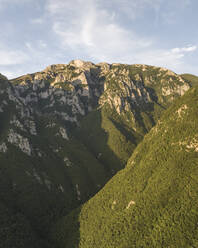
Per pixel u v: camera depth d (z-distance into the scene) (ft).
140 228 397.19
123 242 396.78
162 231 361.10
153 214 399.03
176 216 359.66
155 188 431.84
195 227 333.42
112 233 427.74
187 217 348.18
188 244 322.96
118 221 442.91
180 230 342.23
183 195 378.12
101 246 420.77
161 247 344.69
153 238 364.38
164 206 394.32
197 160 406.00
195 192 364.17
